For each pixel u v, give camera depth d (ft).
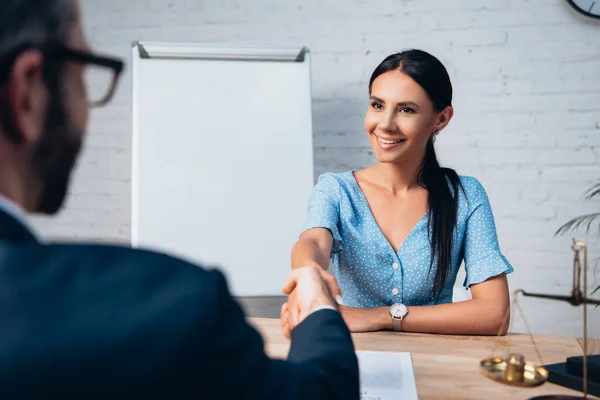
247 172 7.44
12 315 0.99
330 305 2.09
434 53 7.98
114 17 8.31
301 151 7.50
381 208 4.73
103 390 0.97
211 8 8.25
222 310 1.14
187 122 7.39
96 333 1.00
